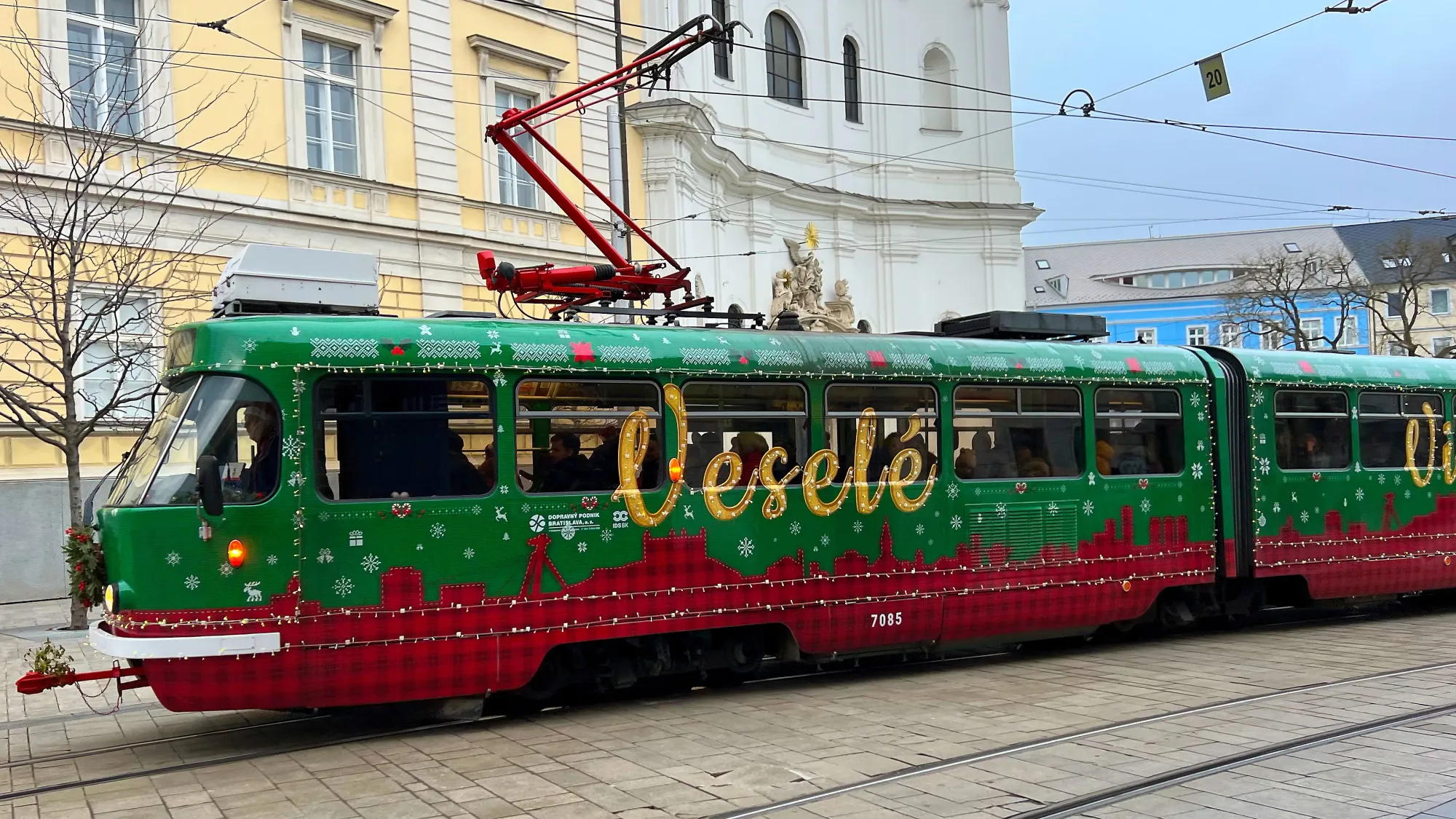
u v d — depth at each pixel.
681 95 29.92
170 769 7.75
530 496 9.09
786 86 36.19
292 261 9.37
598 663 9.62
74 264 15.34
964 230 40.22
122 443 18.38
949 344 11.34
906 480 10.88
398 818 6.53
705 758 7.76
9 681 11.59
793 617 10.19
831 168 37.19
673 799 6.80
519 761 7.76
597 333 9.57
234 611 8.12
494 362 9.02
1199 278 69.62
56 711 10.19
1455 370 15.12
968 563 11.16
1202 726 8.47
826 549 10.40
